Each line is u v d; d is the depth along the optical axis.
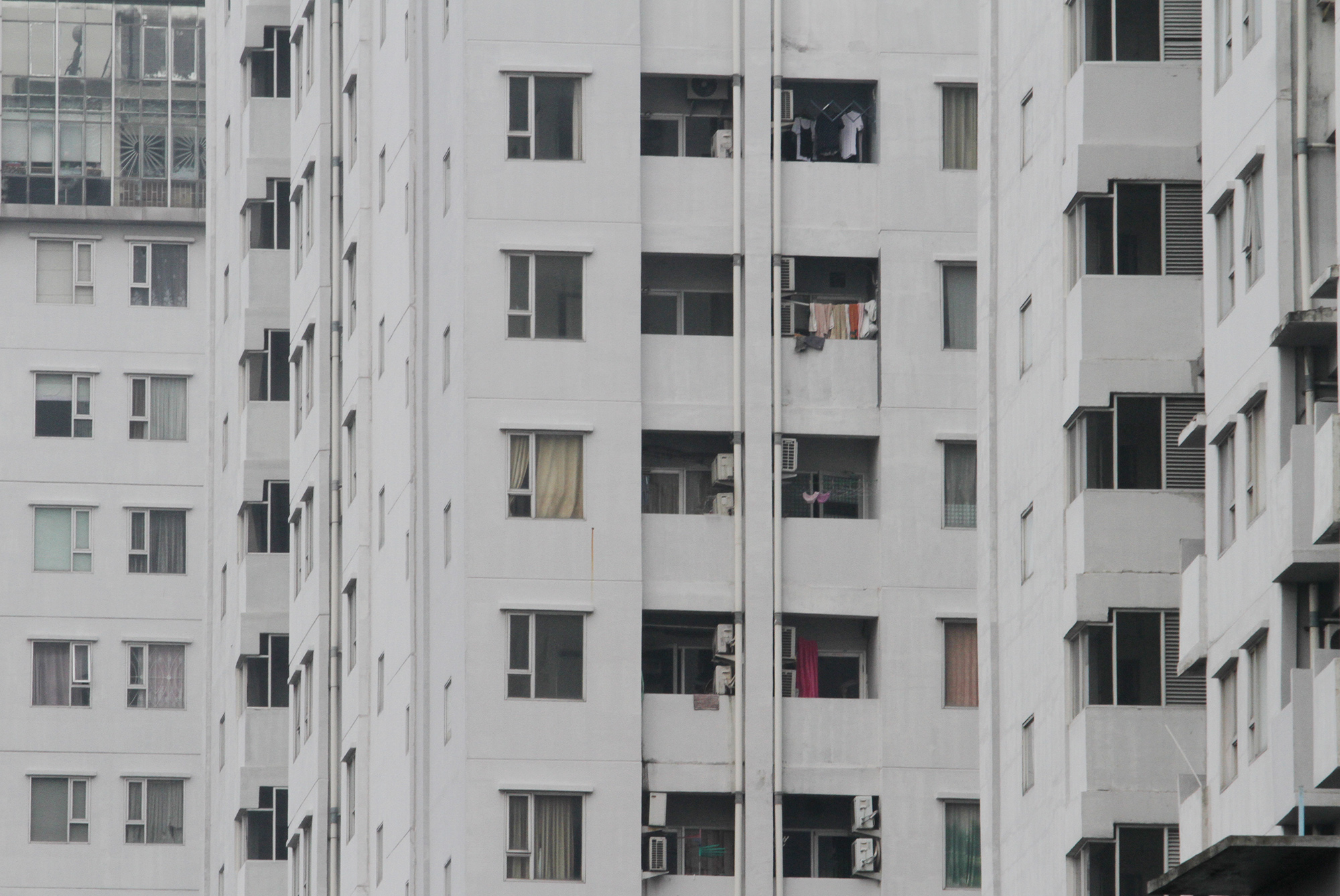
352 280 150.38
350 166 151.62
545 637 127.50
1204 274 91.25
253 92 170.00
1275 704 83.25
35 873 197.25
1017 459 106.88
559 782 126.12
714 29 133.88
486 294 129.88
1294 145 83.81
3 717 199.00
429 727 132.00
